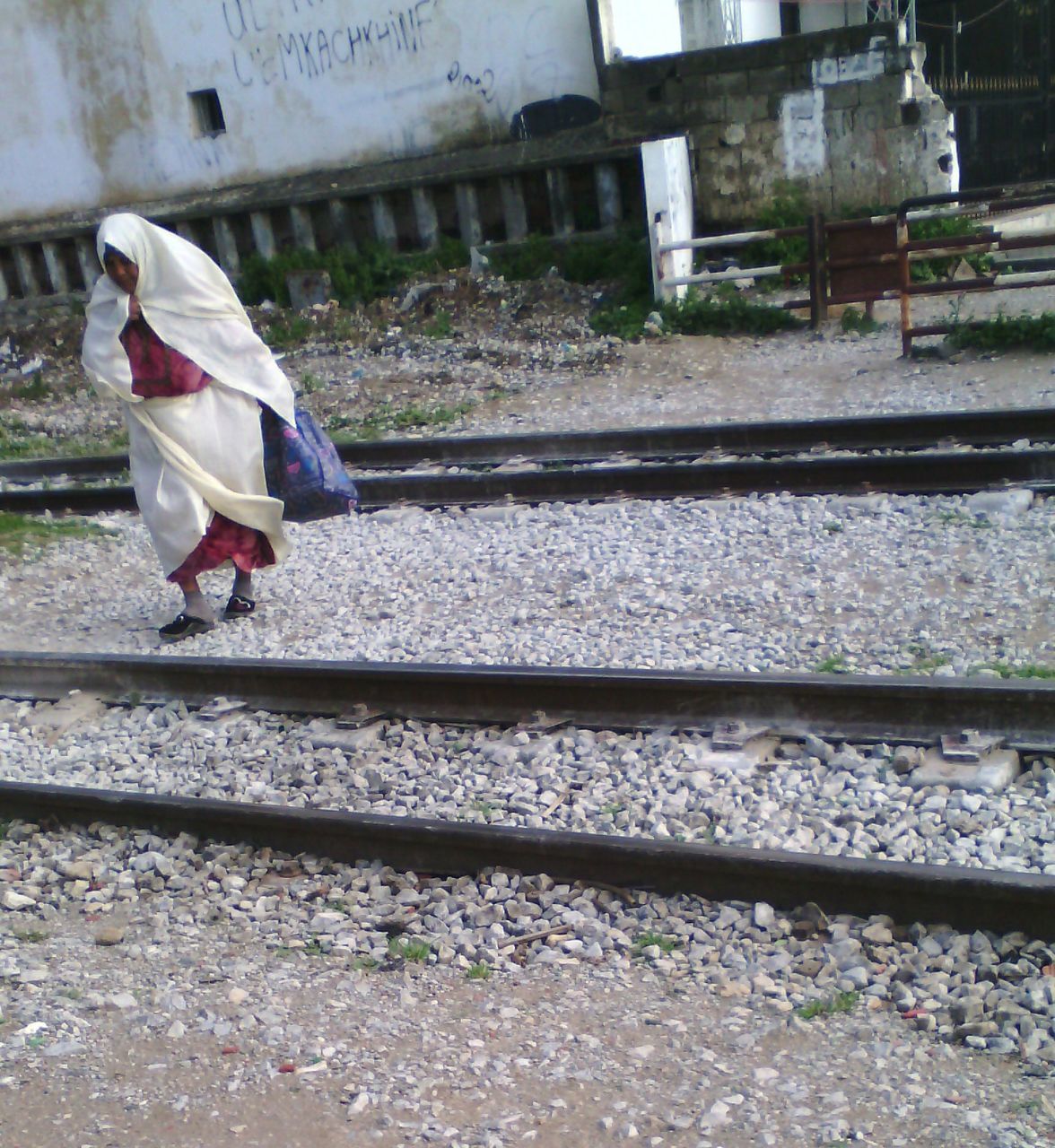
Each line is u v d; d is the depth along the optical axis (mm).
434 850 4523
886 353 12617
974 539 7023
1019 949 3652
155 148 22016
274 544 7062
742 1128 3035
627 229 18094
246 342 6578
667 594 6824
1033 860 3996
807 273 14641
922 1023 3406
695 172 18500
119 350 6297
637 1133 3059
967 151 24781
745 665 5723
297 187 20766
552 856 4316
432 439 10516
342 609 7324
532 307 17109
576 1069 3350
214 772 5484
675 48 20750
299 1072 3420
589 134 18953
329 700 5914
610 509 8422
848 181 17922
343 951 4105
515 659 6148
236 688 6137
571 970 3883
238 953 4160
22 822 5266
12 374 19578
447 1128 3127
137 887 4691
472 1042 3518
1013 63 24234
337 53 20312
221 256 21453
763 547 7363
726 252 18328
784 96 17891
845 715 4980
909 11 22859
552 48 19078
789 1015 3523
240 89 21156
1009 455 7789
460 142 19969
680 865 4117
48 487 11547
